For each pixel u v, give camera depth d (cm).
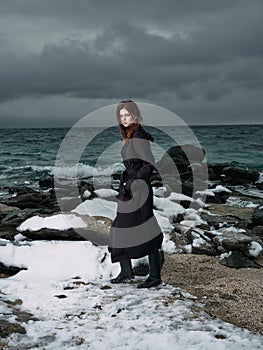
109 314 412
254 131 5719
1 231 720
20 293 462
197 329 379
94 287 491
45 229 646
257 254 646
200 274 575
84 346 348
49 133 6525
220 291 493
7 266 548
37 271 536
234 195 1308
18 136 5538
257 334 375
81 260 553
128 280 518
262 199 1232
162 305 433
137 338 359
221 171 1752
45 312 418
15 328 376
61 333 371
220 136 4556
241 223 826
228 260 622
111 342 354
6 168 2317
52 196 1251
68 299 449
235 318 414
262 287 512
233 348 341
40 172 2122
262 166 2311
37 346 348
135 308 427
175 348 341
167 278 553
